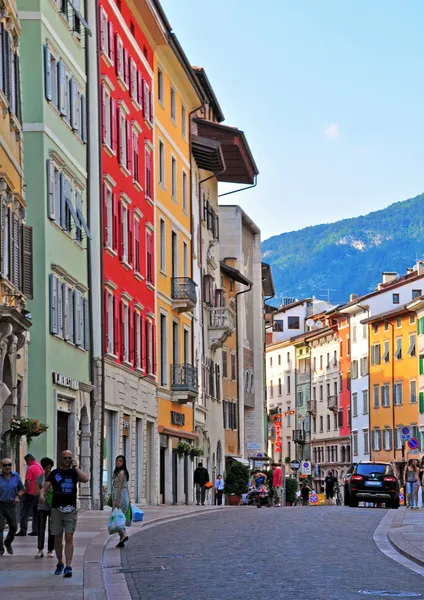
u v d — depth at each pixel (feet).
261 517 116.67
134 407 165.27
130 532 95.09
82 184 142.61
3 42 99.86
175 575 59.98
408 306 363.15
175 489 194.70
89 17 147.54
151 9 173.27
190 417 207.10
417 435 361.51
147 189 178.60
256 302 296.51
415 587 54.29
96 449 143.84
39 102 124.47
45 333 122.42
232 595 50.60
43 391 121.60
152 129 183.01
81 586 56.39
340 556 70.38
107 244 151.43
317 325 480.23
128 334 162.91
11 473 74.08
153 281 181.16
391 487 163.94
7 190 100.48
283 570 61.21
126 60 165.89
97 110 147.95
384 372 383.24
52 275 124.67
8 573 62.75
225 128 220.84
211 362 233.76
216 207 245.04
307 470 324.60
